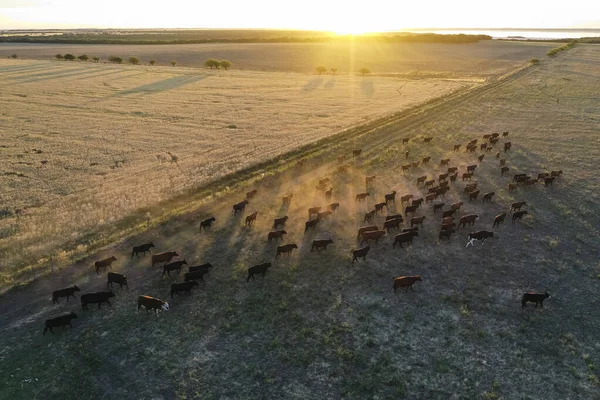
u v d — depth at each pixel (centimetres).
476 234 2369
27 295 1967
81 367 1568
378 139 4481
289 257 2273
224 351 1636
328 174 3488
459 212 2780
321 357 1598
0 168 3928
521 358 1586
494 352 1616
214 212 2817
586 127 4694
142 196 3184
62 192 3400
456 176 3288
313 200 3002
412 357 1594
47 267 2191
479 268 2161
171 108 6462
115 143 4750
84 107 6450
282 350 1633
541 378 1502
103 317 1825
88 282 2064
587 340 1677
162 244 2409
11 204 3162
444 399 1420
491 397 1421
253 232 2550
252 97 7350
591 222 2616
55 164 4069
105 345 1670
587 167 3516
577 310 1848
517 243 2394
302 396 1437
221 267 2188
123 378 1520
